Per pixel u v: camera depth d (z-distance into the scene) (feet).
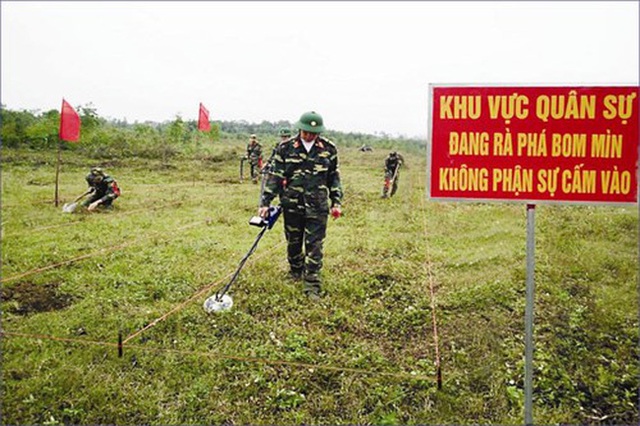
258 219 16.05
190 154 61.57
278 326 14.12
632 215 29.17
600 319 14.71
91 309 14.78
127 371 11.62
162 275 18.01
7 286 16.61
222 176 48.06
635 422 10.11
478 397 10.89
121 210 29.55
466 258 21.48
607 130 8.44
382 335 13.88
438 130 8.94
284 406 10.52
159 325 13.87
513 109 8.66
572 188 8.61
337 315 14.75
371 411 10.55
